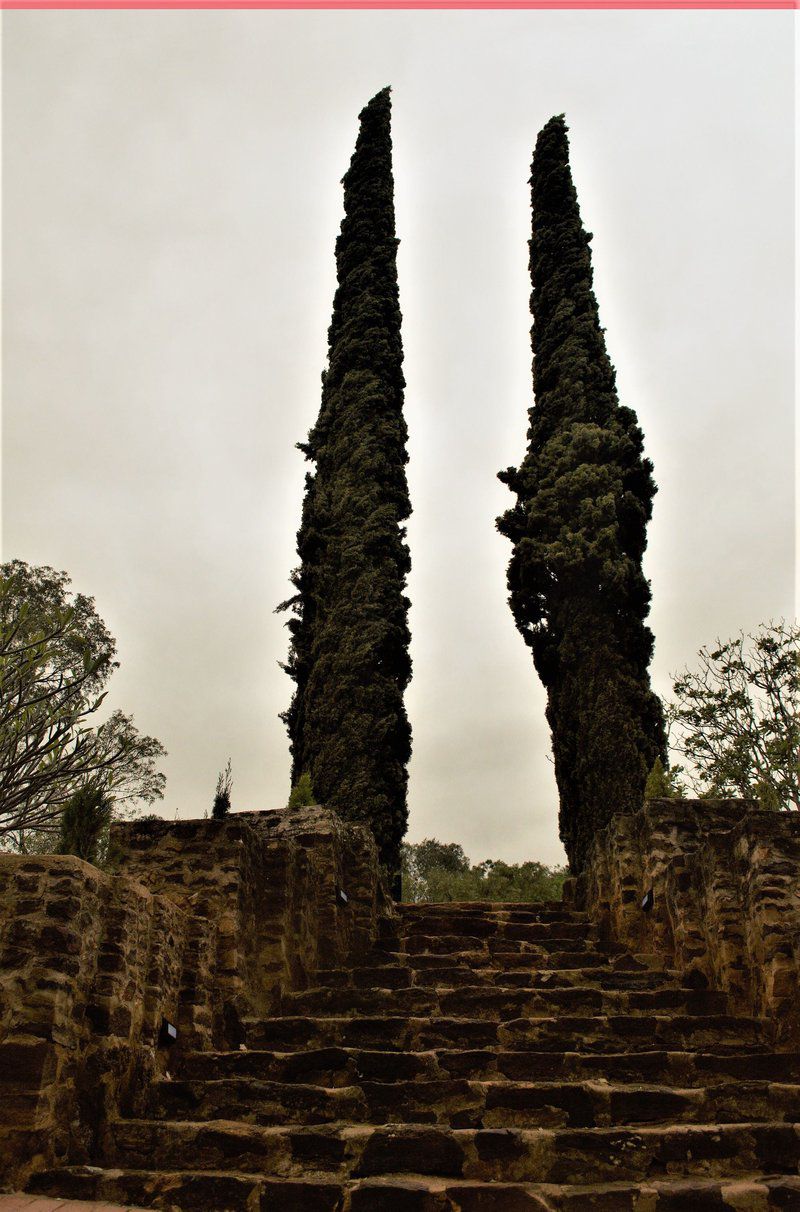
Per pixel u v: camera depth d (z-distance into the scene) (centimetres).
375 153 1967
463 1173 429
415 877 3036
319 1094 489
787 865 645
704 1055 535
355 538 1490
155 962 533
